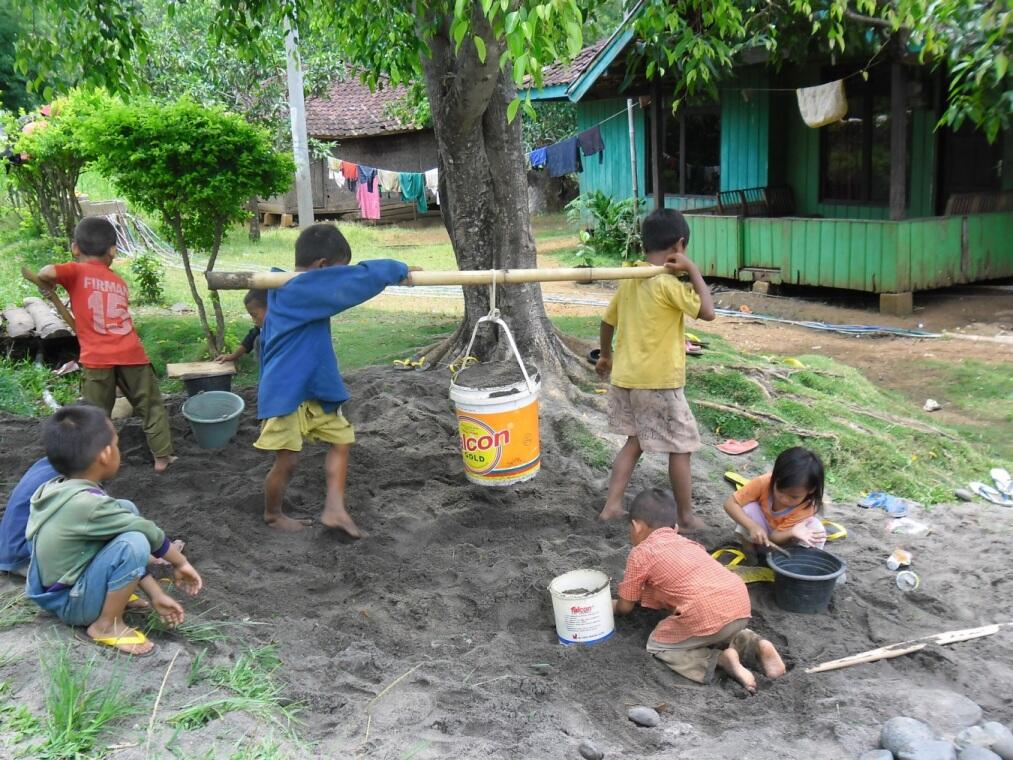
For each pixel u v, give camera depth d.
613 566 4.66
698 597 3.79
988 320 11.30
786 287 14.14
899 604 4.39
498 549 4.93
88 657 3.25
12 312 10.81
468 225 7.40
